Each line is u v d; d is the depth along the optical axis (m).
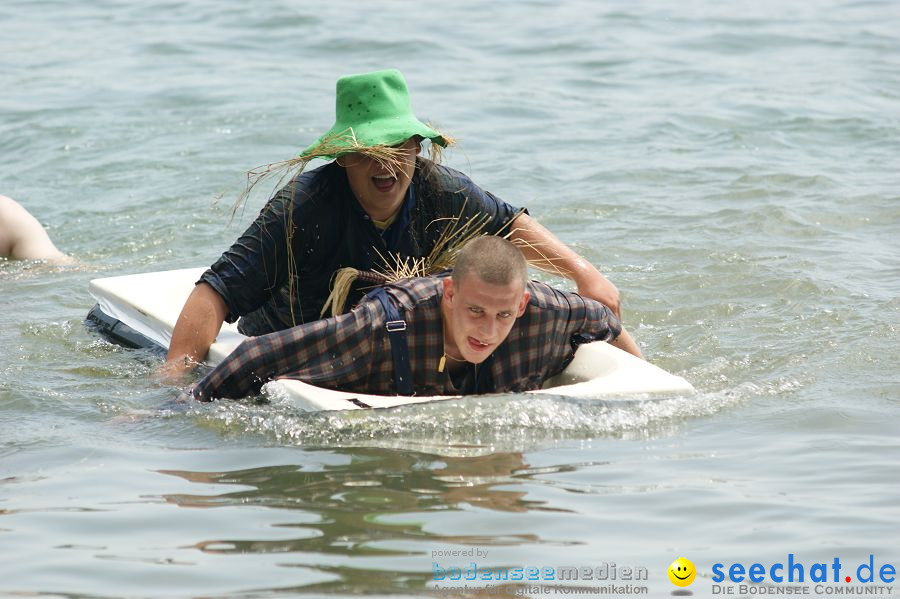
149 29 49.50
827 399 16.58
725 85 40.62
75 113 37.62
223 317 18.14
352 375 16.08
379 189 17.75
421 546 11.64
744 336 19.91
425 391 16.30
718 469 13.86
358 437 14.81
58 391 17.47
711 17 51.62
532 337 16.64
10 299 23.00
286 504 12.78
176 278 21.53
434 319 15.98
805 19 51.09
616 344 18.12
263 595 10.62
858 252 24.34
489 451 14.38
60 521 12.52
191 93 39.72
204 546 11.77
